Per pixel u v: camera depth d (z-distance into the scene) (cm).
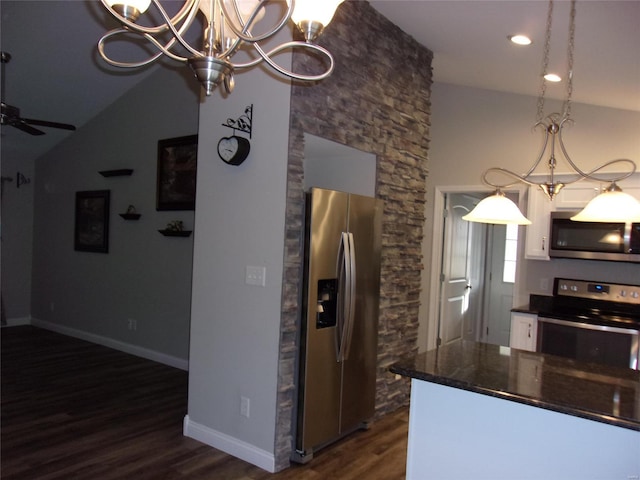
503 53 354
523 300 460
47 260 684
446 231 516
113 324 590
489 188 477
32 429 349
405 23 374
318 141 333
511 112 467
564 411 174
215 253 332
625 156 409
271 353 302
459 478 206
